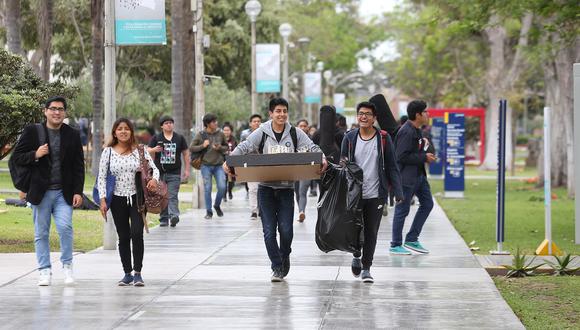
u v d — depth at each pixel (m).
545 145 35.94
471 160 169.88
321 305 25.08
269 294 26.66
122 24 36.31
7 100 34.41
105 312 24.08
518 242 40.78
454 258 34.22
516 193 79.88
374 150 28.50
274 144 27.86
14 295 26.33
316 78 130.75
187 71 87.25
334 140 44.00
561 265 31.48
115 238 36.16
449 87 177.00
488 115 146.38
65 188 27.47
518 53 127.44
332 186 27.91
